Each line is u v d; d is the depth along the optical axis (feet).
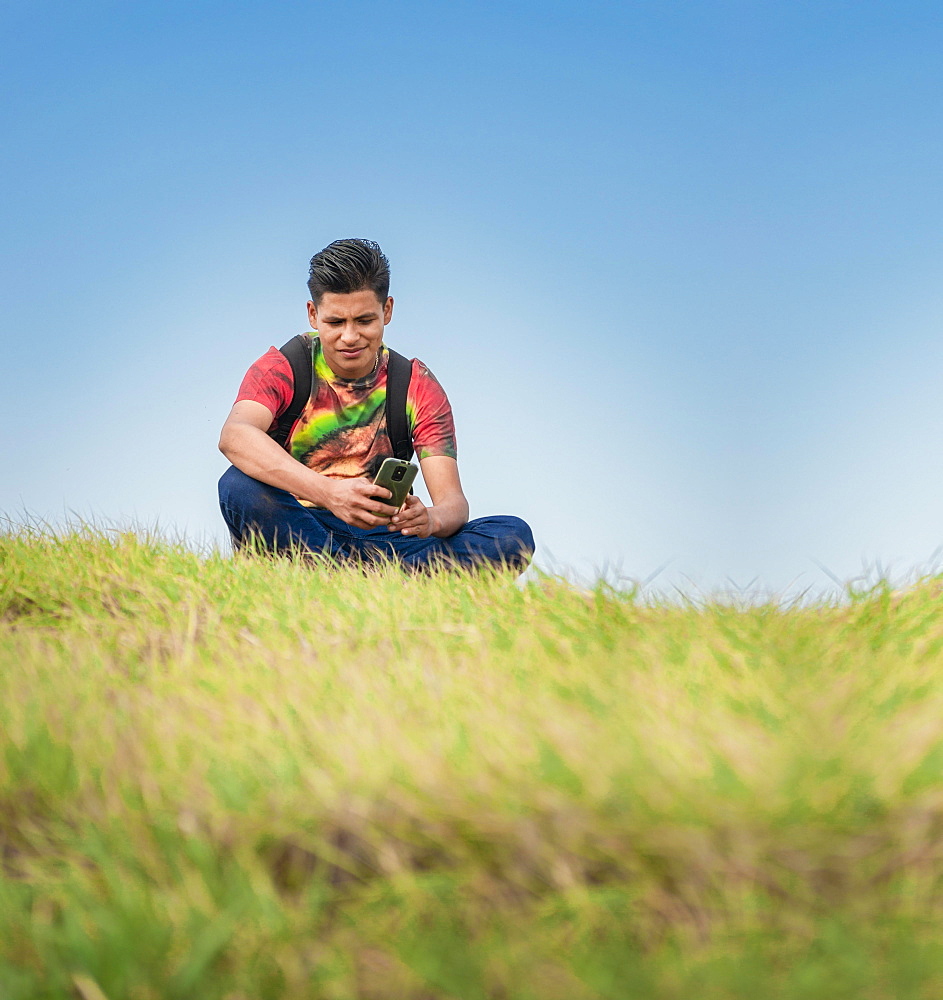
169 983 4.61
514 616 9.61
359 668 8.07
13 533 13.38
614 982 4.43
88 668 8.36
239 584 11.19
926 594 9.76
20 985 4.63
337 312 14.07
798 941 4.67
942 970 4.34
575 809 5.35
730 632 8.59
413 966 4.61
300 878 5.35
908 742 5.78
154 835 5.60
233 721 6.79
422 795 5.57
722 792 5.37
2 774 6.14
